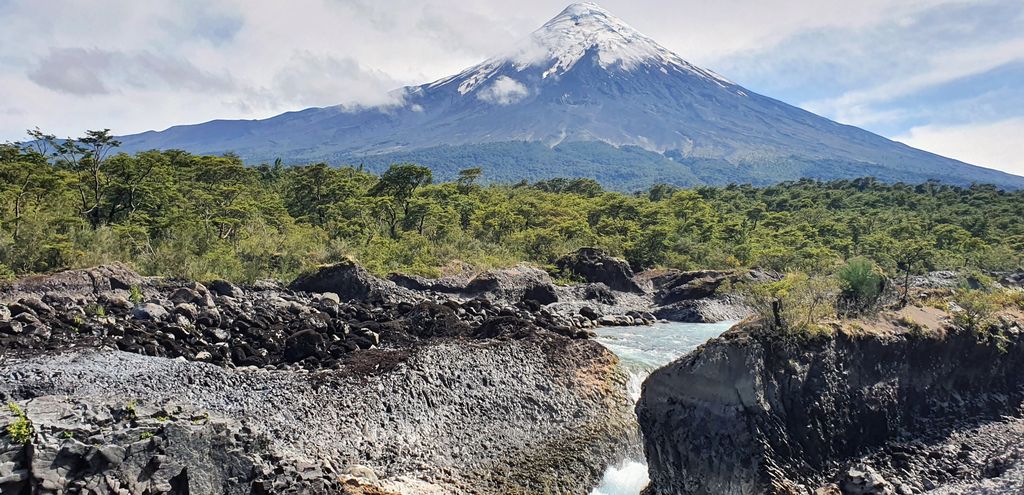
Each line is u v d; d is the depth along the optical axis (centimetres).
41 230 4891
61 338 2836
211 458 1844
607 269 7375
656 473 2225
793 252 8656
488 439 2784
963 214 12744
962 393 2433
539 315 5025
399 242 7506
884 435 2192
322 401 2667
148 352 2941
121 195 6781
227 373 2716
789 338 2125
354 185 9138
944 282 6272
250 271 5512
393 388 2869
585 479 2745
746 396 2042
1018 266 8300
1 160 6962
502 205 9962
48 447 1579
